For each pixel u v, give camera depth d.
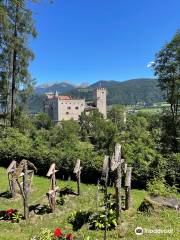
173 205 12.02
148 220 11.22
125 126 57.00
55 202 14.30
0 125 36.38
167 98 36.56
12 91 37.31
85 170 20.98
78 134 70.12
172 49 35.16
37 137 29.73
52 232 11.00
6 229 12.01
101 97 149.25
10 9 35.00
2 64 36.34
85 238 10.05
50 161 22.42
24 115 37.94
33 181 20.98
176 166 19.12
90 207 13.95
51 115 147.62
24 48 36.47
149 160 20.00
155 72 36.59
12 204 15.66
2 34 34.28
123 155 19.80
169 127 35.72
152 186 14.62
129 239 9.82
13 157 24.77
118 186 11.04
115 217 11.03
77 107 143.75
